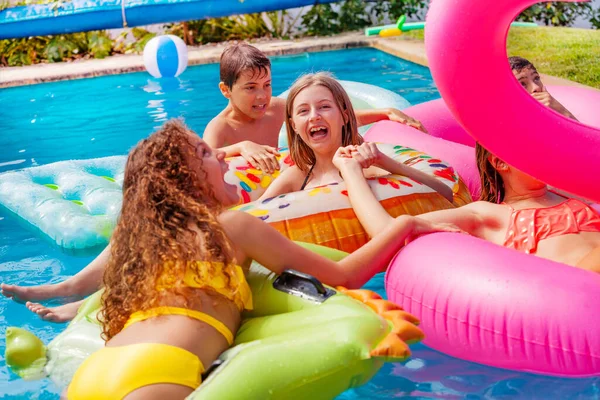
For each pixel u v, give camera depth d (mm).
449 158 3594
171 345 2010
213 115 5805
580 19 8430
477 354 2289
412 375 2322
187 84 7148
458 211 2791
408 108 4336
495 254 2371
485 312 2232
